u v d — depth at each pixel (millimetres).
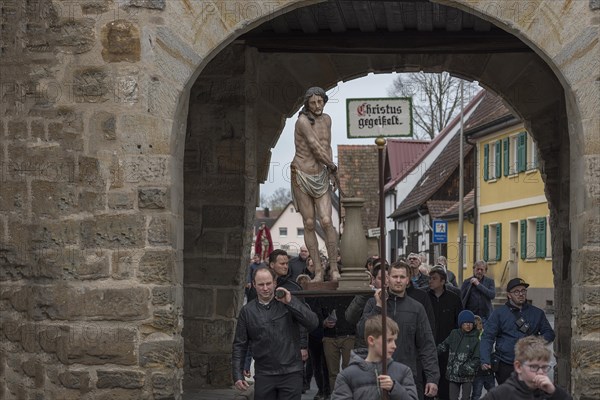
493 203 52594
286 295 12203
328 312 15555
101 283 12750
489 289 19656
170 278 12766
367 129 10508
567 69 12633
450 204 58281
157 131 12828
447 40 18344
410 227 65125
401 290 12250
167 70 12867
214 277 18250
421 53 19078
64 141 12945
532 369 8531
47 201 12961
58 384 12820
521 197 49188
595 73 12547
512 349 14945
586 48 12570
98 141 12859
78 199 12875
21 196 13086
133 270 12734
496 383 18531
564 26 12625
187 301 18266
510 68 19266
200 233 18328
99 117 12875
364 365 9469
